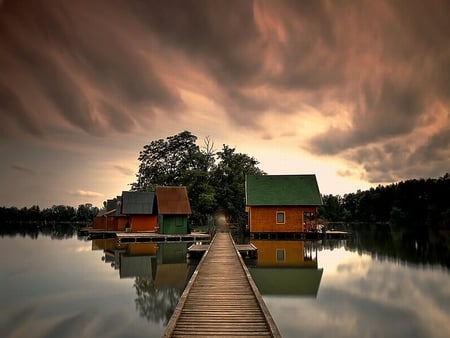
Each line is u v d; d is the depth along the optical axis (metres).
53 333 10.41
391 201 78.94
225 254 21.23
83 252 28.31
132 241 35.59
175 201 39.16
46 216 107.56
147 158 64.12
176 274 18.91
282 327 10.72
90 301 13.70
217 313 9.77
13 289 15.55
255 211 37.19
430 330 10.49
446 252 26.34
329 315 11.77
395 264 21.02
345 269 19.56
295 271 19.03
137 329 10.80
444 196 66.62
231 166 54.31
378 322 11.13
